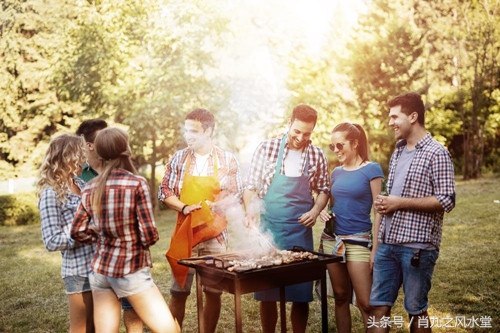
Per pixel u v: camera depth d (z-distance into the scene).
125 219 2.83
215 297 3.81
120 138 2.95
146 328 4.44
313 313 4.70
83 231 2.86
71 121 17.42
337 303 3.64
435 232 3.09
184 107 11.38
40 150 18.83
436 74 17.75
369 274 3.46
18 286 6.14
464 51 16.80
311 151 3.75
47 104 18.17
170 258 3.65
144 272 2.90
